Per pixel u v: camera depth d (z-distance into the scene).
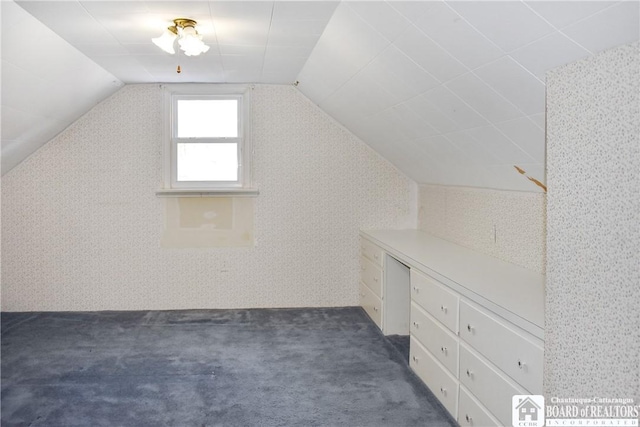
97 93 4.10
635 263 1.12
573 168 1.32
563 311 1.39
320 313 4.50
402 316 3.89
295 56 3.43
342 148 4.62
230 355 3.46
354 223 4.68
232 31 2.85
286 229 4.62
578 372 1.32
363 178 4.65
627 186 1.13
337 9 2.44
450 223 3.89
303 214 4.62
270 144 4.55
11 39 2.52
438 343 2.74
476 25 1.76
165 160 4.46
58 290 4.48
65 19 2.56
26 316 4.32
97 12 2.48
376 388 2.93
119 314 4.42
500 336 2.04
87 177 4.42
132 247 4.51
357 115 3.89
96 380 3.04
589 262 1.27
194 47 2.61
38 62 2.94
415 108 2.89
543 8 1.46
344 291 4.73
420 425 2.51
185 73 3.98
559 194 1.39
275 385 2.97
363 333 3.93
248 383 3.00
